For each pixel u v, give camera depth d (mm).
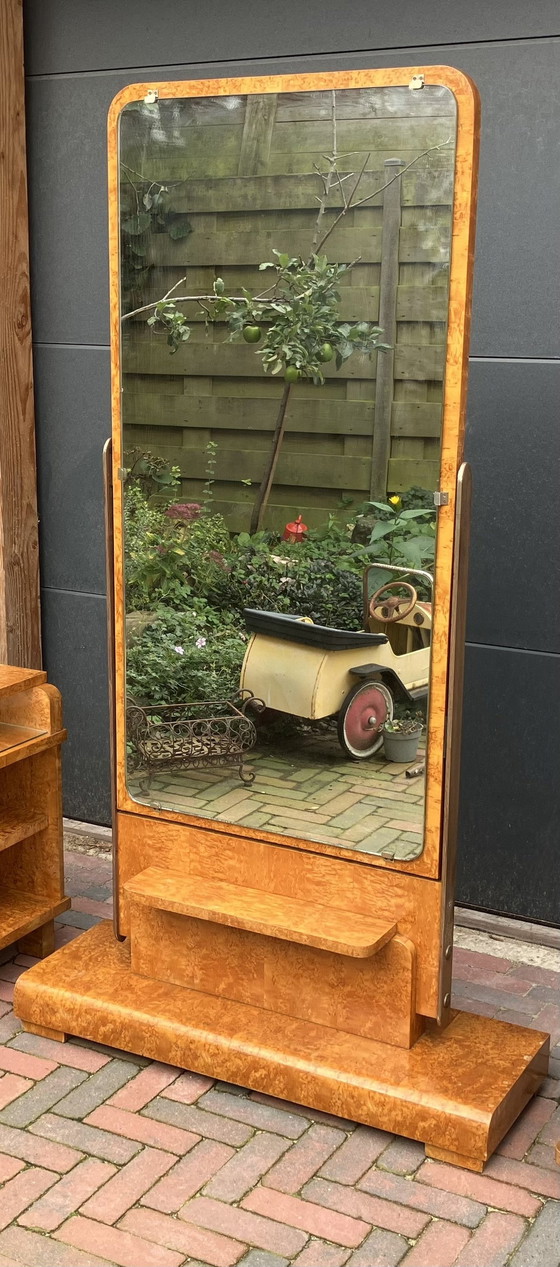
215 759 2764
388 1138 2545
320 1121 2598
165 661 2775
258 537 2602
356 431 2426
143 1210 2322
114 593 2809
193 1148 2500
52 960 2986
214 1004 2783
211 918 2637
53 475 3904
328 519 2502
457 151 2201
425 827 2516
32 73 3635
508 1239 2260
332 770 2609
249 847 2758
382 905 2609
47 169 3672
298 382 2471
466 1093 2463
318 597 2551
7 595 3855
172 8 3377
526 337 3098
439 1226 2293
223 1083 2730
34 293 3793
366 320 2361
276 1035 2668
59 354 3799
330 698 2578
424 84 2207
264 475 2562
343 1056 2594
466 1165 2445
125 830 2928
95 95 3549
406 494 2393
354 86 2279
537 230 3029
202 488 2641
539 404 3117
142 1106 2637
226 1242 2244
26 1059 2811
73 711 4062
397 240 2293
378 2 3100
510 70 2975
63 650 4031
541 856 3363
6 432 3760
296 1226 2289
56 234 3707
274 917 2605
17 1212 2312
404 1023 2592
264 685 2662
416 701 2469
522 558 3209
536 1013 2996
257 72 3309
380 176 2285
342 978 2641
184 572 2701
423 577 2402
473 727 3371
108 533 2775
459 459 2332
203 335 2555
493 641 3291
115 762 2902
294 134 2357
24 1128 2555
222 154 2439
